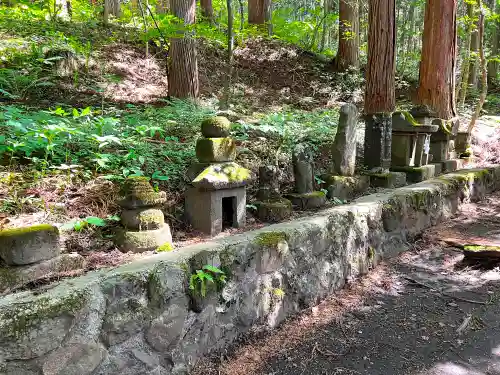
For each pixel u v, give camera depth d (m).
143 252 2.73
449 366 2.66
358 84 11.46
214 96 8.27
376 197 4.56
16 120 3.81
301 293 3.28
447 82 8.30
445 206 5.72
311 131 6.25
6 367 1.74
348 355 2.79
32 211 2.97
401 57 14.78
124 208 2.87
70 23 10.73
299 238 3.23
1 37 8.14
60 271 2.30
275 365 2.67
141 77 9.03
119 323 2.13
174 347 2.40
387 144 5.77
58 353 1.89
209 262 2.59
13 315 1.75
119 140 3.87
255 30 13.40
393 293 3.73
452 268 4.27
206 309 2.56
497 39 16.28
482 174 6.94
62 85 7.05
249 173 3.57
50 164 3.65
